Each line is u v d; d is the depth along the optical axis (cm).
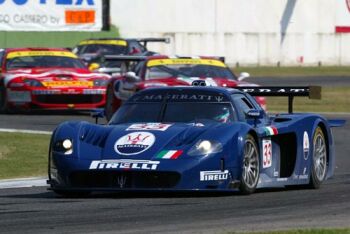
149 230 2755
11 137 6006
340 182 4341
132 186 3428
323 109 8988
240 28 19412
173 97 3844
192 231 2727
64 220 2984
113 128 3631
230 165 3478
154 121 3756
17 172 4681
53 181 3556
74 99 7744
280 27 19988
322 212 3169
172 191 3447
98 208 3272
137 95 3903
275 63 19975
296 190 3950
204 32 18938
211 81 6600
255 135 3647
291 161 3931
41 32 16775
